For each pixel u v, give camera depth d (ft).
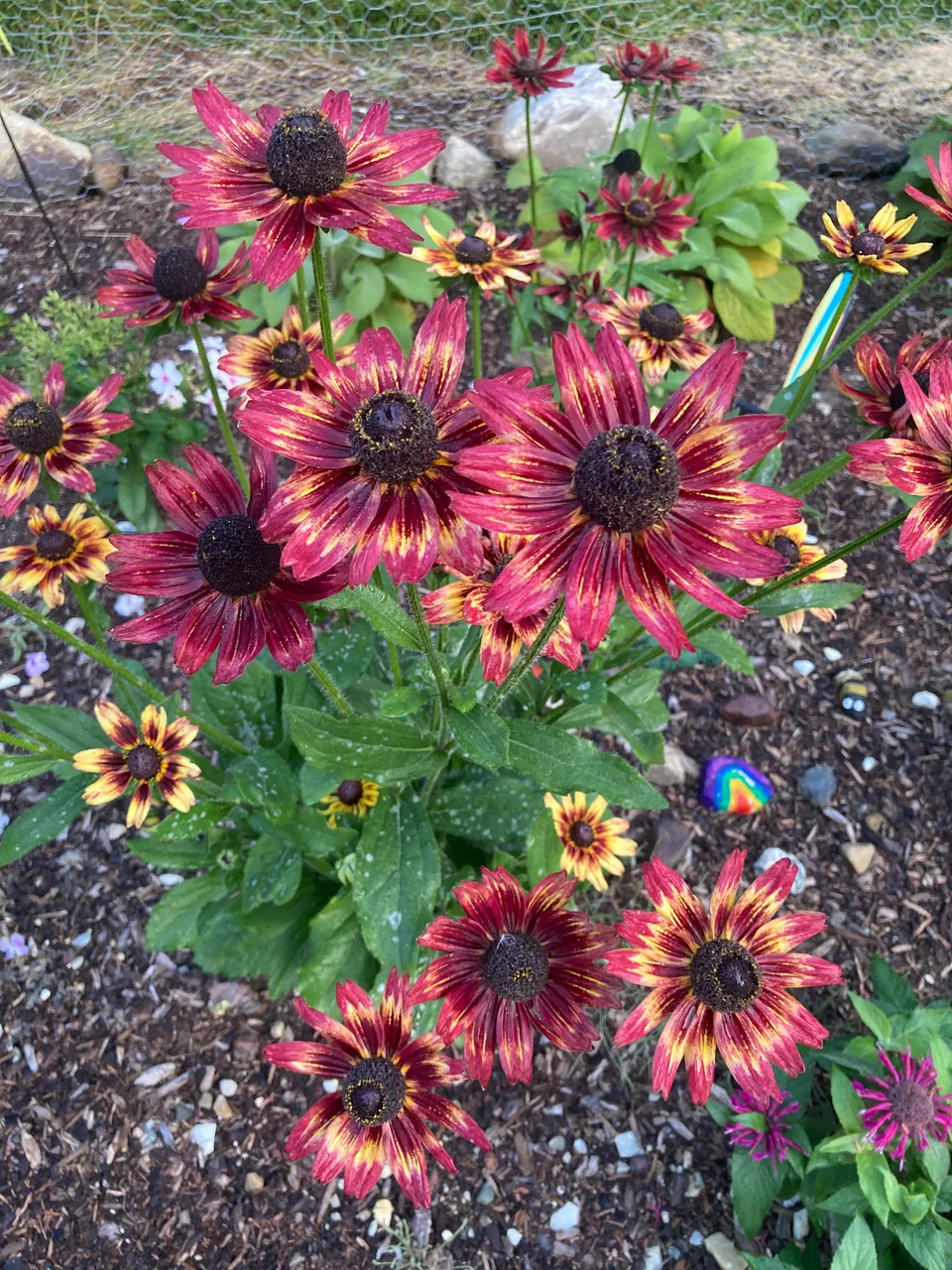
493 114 4.47
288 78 4.72
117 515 3.02
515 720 1.54
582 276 2.72
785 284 3.75
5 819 2.50
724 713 2.76
